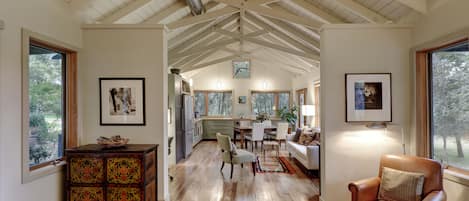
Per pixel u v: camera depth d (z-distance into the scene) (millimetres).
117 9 3613
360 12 3539
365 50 3305
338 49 3309
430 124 3168
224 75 10031
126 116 3447
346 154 3291
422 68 3191
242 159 4766
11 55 2379
